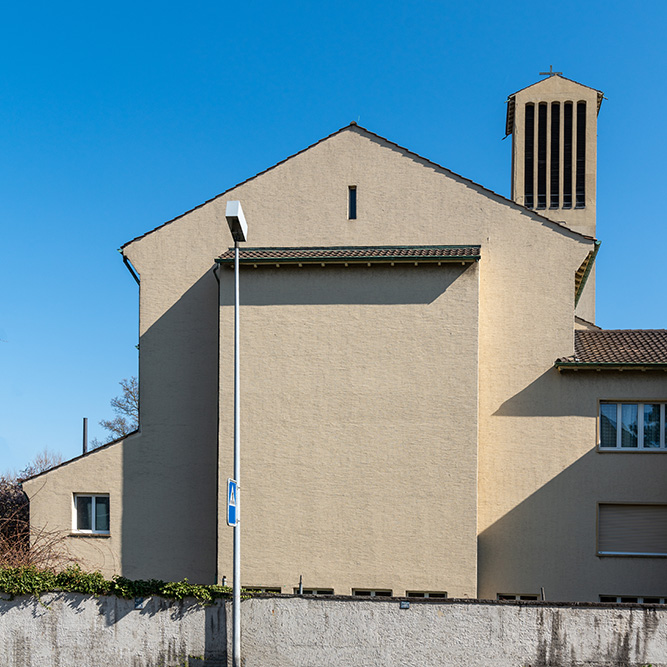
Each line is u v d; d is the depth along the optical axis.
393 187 18.89
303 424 17.08
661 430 17.73
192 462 18.92
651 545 17.48
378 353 17.12
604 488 17.67
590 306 31.27
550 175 33.09
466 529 16.45
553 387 18.08
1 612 13.15
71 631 12.96
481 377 18.31
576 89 33.28
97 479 19.03
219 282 17.64
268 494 16.98
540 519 17.77
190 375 19.20
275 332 17.39
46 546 18.16
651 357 17.75
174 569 18.64
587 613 11.88
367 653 12.24
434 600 12.23
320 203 19.03
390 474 16.78
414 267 17.23
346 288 17.36
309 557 16.75
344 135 19.14
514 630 12.00
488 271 18.52
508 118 35.47
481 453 18.08
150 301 19.50
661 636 11.66
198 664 12.55
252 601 12.56
